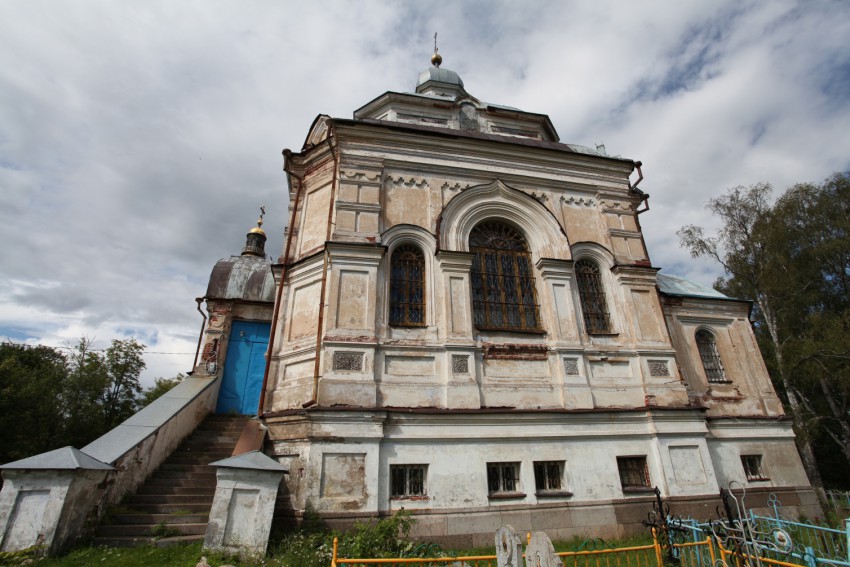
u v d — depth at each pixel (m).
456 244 13.40
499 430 11.29
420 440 10.69
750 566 6.98
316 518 9.29
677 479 11.94
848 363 19.27
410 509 10.04
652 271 14.52
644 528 11.17
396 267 12.84
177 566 7.42
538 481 11.27
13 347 34.09
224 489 8.32
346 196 12.99
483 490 10.60
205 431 13.82
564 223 14.82
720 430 13.90
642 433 12.27
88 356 36.59
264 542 8.12
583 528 10.83
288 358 12.02
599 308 14.09
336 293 11.67
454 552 9.00
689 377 14.95
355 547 8.16
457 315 12.33
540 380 12.36
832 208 26.25
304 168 14.91
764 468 13.84
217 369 16.05
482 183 14.46
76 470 7.99
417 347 11.76
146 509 9.62
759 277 22.50
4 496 7.70
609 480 11.54
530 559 5.38
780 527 9.01
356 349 11.21
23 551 7.27
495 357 12.30
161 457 11.51
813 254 25.05
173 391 13.93
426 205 13.73
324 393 10.55
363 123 13.79
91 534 8.52
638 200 16.55
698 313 16.05
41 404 28.33
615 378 12.92
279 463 9.85
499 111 18.81
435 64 25.48
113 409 37.72
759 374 15.68
